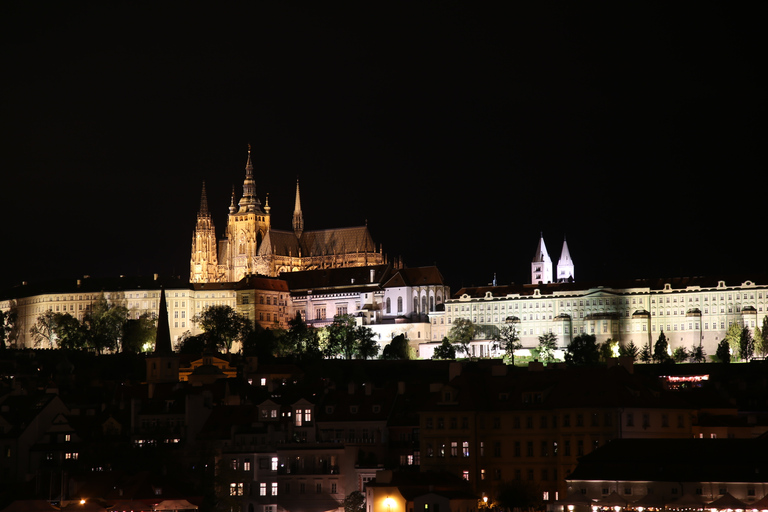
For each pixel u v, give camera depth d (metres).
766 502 190.50
